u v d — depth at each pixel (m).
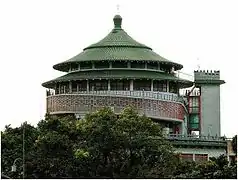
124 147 123.62
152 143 124.00
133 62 164.62
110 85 163.12
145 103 160.50
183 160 142.75
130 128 129.38
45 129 131.12
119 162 122.56
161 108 162.50
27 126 132.00
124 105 159.50
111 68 164.75
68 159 121.19
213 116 179.88
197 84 180.12
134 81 163.25
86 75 163.62
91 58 164.50
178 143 154.38
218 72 180.88
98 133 124.12
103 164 122.75
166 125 167.00
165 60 167.50
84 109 160.88
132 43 170.50
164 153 123.81
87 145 124.19
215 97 180.12
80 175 120.81
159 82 165.00
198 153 155.62
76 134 130.12
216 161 127.44
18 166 121.88
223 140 156.50
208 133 177.62
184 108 171.00
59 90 170.25
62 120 135.50
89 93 162.50
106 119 130.38
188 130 179.88
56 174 119.69
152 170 119.75
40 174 120.00
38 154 121.50
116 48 168.00
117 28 177.50
